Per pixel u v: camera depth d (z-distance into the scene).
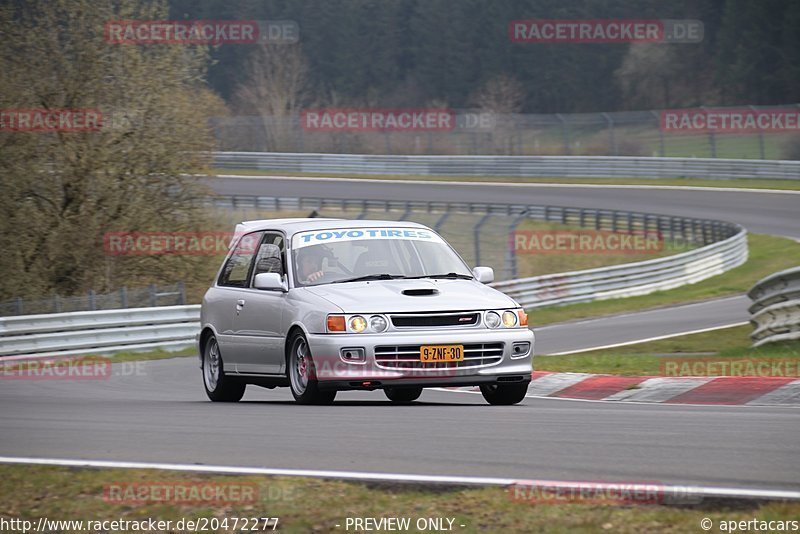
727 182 186.25
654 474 20.75
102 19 102.75
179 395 44.88
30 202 104.38
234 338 38.44
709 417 28.89
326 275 35.97
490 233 146.75
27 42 101.81
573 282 104.31
